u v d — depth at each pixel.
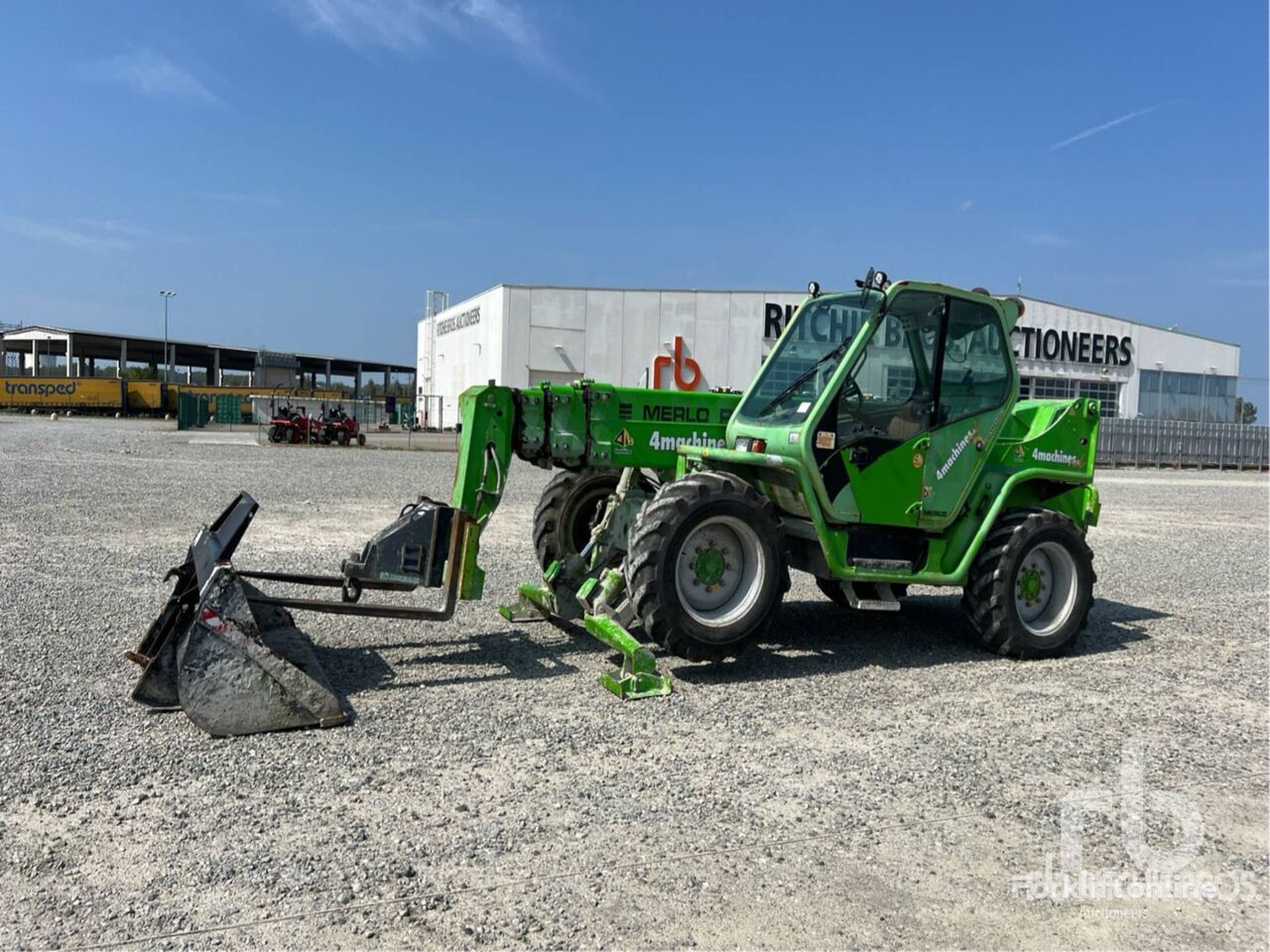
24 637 5.57
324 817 3.32
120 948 2.53
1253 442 34.69
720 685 5.07
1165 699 5.07
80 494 13.18
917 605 7.54
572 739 4.16
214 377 75.19
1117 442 32.97
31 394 56.38
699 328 36.28
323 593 7.20
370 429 48.66
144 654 4.60
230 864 2.97
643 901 2.82
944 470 5.73
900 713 4.69
